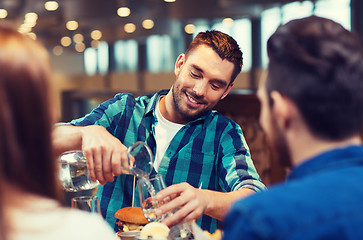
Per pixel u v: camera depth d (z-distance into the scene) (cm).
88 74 1733
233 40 192
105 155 145
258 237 69
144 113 208
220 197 149
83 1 823
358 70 79
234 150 200
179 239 125
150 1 830
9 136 72
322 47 80
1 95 71
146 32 1166
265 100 86
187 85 192
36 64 75
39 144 75
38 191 75
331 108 79
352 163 79
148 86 1558
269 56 85
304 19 85
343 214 71
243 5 788
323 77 79
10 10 841
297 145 83
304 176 80
